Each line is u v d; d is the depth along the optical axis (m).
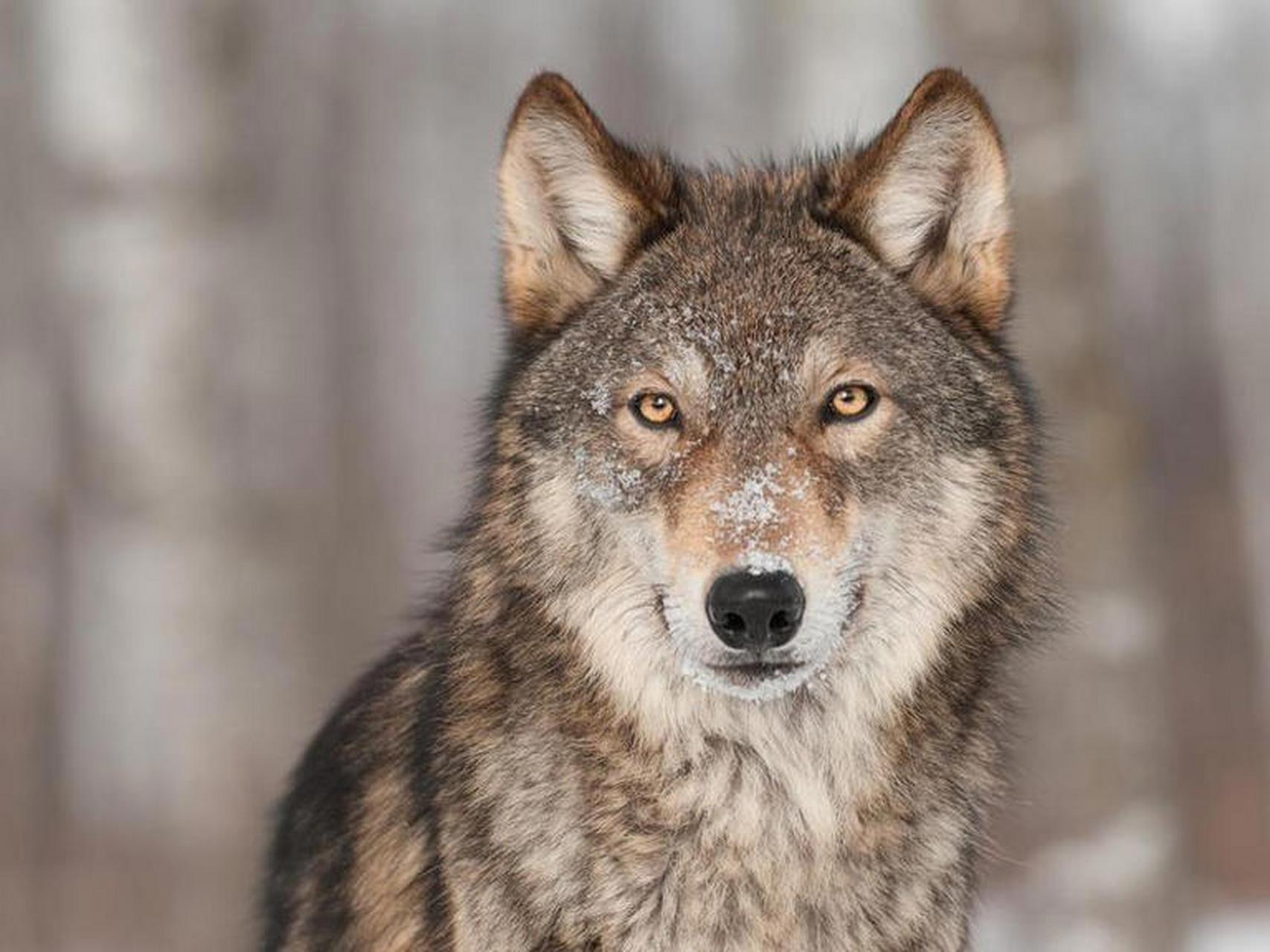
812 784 7.47
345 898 8.21
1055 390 13.52
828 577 7.29
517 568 7.64
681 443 7.47
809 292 7.70
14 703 23.25
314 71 58.41
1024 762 13.12
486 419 8.16
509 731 7.47
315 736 9.31
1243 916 19.83
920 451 7.65
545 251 8.18
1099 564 13.35
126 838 17.25
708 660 7.25
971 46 13.93
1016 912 13.30
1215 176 71.56
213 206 17.66
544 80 8.03
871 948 7.46
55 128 17.77
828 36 17.59
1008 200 8.24
